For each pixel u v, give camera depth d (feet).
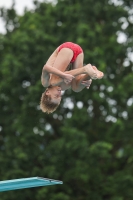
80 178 198.90
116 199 193.98
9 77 213.25
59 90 80.53
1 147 228.02
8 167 206.90
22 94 217.15
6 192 206.28
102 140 212.23
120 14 220.02
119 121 202.49
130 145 207.92
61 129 201.36
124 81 207.51
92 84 203.92
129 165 214.69
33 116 209.26
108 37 220.43
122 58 225.35
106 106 209.77
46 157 203.92
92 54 198.90
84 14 218.18
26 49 206.90
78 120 203.21
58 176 203.31
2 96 220.02
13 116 218.18
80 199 205.77
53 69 77.77
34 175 198.80
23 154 200.95
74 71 78.48
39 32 210.59
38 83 202.18
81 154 197.47
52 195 199.21
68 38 210.59
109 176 205.05
